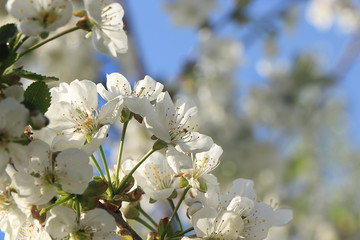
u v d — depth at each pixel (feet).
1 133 1.27
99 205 1.36
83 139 1.36
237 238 1.38
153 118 1.37
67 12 1.29
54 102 1.38
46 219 1.32
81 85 1.39
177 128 1.40
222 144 2.89
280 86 3.19
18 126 1.26
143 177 1.39
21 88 1.28
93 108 1.38
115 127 2.49
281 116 3.13
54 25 1.29
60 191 1.32
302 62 3.19
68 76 2.44
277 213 1.45
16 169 1.32
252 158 2.91
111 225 1.31
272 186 2.98
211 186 1.42
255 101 3.10
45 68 2.43
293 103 3.19
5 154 1.27
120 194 1.36
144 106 1.37
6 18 1.77
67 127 1.36
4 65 1.29
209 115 2.91
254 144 2.92
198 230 1.36
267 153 2.95
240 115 3.03
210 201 1.41
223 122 2.92
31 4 1.28
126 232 1.37
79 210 1.31
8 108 1.26
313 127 3.25
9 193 1.36
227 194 1.44
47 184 1.30
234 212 1.39
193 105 1.43
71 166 1.30
